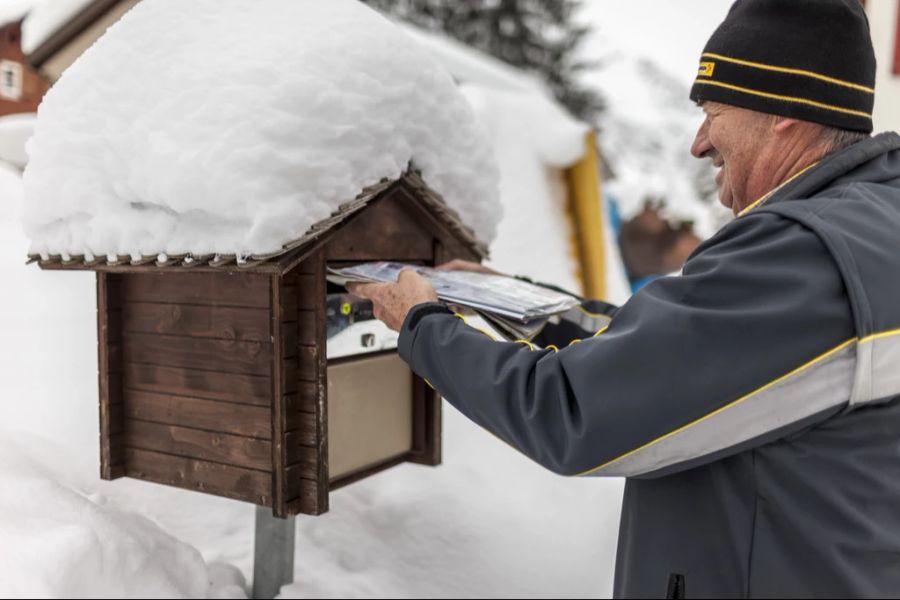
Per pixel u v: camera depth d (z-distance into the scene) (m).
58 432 1.73
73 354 1.98
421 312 1.07
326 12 1.27
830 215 0.85
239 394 1.26
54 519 1.28
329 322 1.31
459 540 1.90
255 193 1.08
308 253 1.16
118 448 1.40
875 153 0.94
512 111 3.40
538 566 1.87
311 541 1.78
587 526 2.04
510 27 11.81
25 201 1.33
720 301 0.84
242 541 1.74
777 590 0.86
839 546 0.84
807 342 0.80
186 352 1.32
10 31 3.13
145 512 1.68
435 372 1.04
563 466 0.89
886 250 0.83
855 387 0.81
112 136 1.21
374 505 1.97
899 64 4.07
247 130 1.10
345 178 1.20
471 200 1.58
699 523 0.90
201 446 1.31
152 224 1.19
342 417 1.35
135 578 1.30
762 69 0.94
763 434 0.83
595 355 0.86
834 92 0.92
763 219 0.86
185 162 1.11
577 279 3.30
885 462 0.88
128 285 1.38
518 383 0.93
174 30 1.23
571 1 11.82
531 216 3.21
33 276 2.14
